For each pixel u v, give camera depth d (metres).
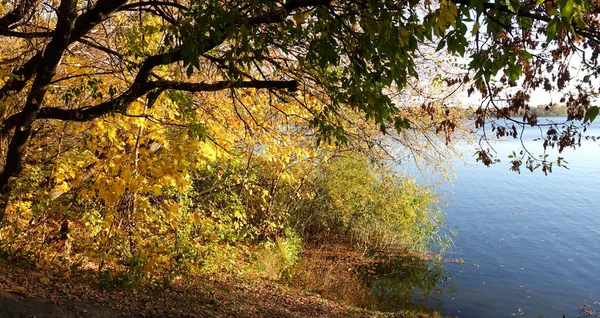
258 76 7.16
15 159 5.03
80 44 6.52
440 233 21.28
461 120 11.77
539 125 4.27
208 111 7.03
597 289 14.58
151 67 4.97
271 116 9.05
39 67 4.67
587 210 26.14
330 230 19.20
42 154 7.86
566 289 14.56
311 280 13.08
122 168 6.39
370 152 8.59
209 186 11.30
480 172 41.38
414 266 16.27
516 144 54.62
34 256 7.41
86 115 5.04
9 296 5.61
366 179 17.28
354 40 4.04
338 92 4.49
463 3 3.05
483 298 13.66
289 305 9.56
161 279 8.37
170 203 8.71
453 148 13.04
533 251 18.59
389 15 3.33
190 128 5.53
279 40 4.42
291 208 17.38
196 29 3.82
